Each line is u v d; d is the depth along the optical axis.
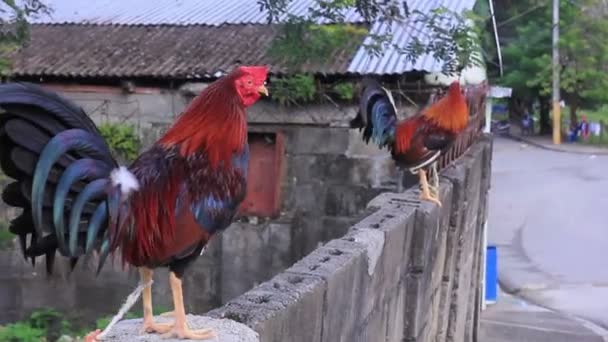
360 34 8.88
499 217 19.61
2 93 2.02
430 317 5.57
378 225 4.29
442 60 8.22
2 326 8.71
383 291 4.16
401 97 8.55
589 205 20.77
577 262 15.58
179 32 10.50
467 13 9.19
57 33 10.66
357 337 3.69
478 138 10.57
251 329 2.49
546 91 36.53
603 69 36.62
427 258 5.07
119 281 9.26
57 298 9.41
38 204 2.03
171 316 2.56
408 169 5.51
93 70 9.22
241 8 11.45
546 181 24.73
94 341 2.28
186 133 2.32
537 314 12.29
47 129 2.11
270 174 9.16
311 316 3.02
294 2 10.57
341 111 8.80
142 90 9.27
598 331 11.48
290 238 9.05
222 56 9.45
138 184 2.26
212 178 2.29
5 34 7.41
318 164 8.95
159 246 2.25
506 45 37.56
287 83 8.55
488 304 12.80
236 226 9.16
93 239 2.18
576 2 36.19
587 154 32.25
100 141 2.23
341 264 3.41
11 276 9.41
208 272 9.30
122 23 10.97
